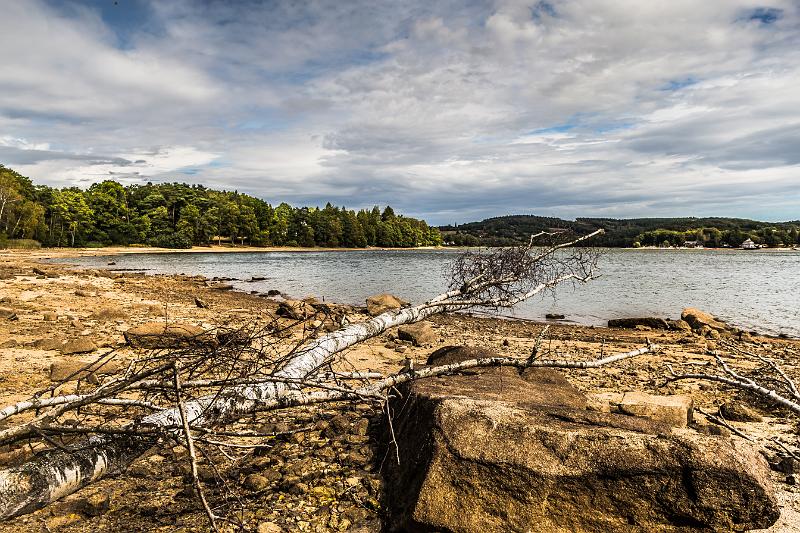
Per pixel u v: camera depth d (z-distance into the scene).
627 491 3.41
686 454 3.43
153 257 83.38
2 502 2.82
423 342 12.23
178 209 122.25
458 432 3.85
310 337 5.04
